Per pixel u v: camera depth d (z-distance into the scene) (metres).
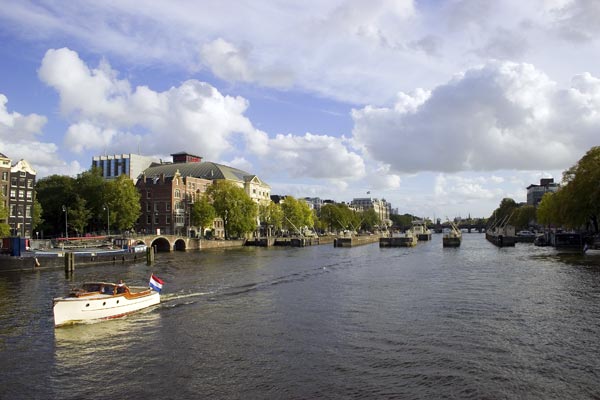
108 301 39.66
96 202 132.12
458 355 29.59
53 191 138.50
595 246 100.25
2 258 74.44
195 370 27.62
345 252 127.94
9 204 109.69
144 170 198.12
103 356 30.36
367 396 23.73
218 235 174.75
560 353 29.86
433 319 38.84
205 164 192.88
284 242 168.88
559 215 115.31
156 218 153.00
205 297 49.88
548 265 78.12
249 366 28.12
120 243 100.31
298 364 28.34
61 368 28.27
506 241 146.62
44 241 100.56
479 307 43.34
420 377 26.09
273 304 46.00
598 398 23.36
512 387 24.70
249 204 159.62
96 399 23.94
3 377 26.92
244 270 76.31
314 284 59.56
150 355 30.41
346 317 39.97
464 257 102.94
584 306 43.12
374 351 30.55
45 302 47.66
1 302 47.66
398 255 114.00
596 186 97.25
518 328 35.75
